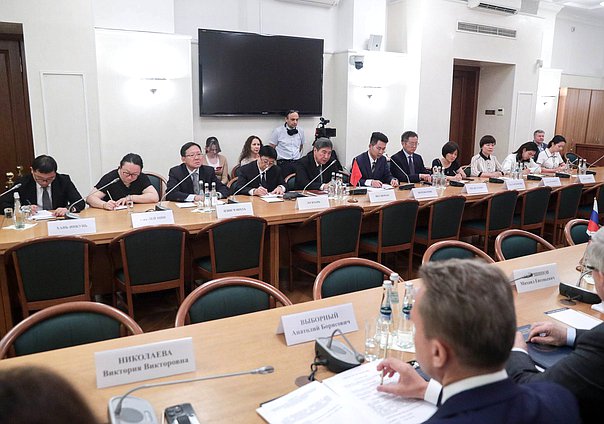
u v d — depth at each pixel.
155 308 3.46
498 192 4.21
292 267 3.79
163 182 4.82
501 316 0.81
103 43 5.16
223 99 6.07
